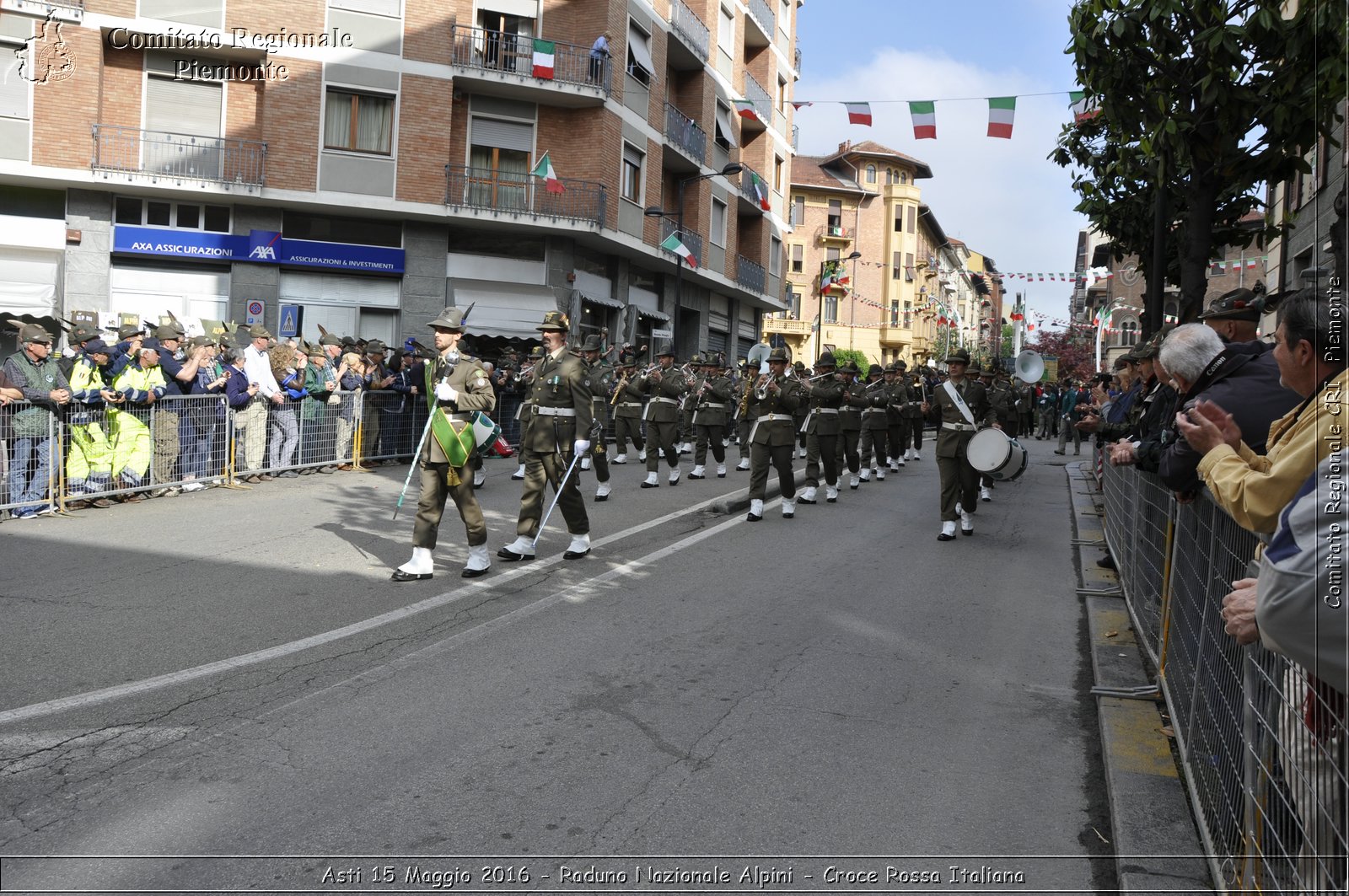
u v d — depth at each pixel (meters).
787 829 3.80
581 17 25.31
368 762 4.27
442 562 8.54
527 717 4.85
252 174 22.47
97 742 4.42
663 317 30.78
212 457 12.15
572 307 25.67
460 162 24.64
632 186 27.31
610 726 4.78
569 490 8.77
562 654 5.91
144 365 11.00
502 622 6.58
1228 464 2.86
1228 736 3.33
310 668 5.50
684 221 31.16
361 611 6.75
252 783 4.04
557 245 25.25
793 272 63.19
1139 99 8.28
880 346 65.50
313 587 7.41
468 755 4.37
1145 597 6.23
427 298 24.17
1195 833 3.68
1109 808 4.11
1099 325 28.47
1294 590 2.11
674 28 28.58
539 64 23.92
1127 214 10.95
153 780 4.05
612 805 3.94
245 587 7.31
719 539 10.16
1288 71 7.14
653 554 9.20
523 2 24.94
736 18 33.69
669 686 5.40
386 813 3.81
